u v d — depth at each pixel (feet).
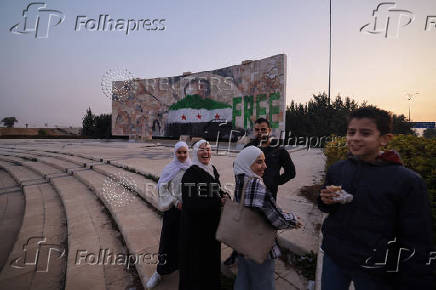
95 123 102.63
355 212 4.24
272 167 8.82
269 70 45.68
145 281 9.01
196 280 7.13
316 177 22.31
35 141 86.38
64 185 24.90
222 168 26.94
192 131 61.26
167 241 8.69
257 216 5.64
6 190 27.35
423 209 3.69
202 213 7.10
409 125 71.00
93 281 9.65
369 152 4.33
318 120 62.59
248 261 5.96
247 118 50.14
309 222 11.68
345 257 4.32
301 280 8.23
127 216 14.84
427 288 3.52
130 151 46.75
